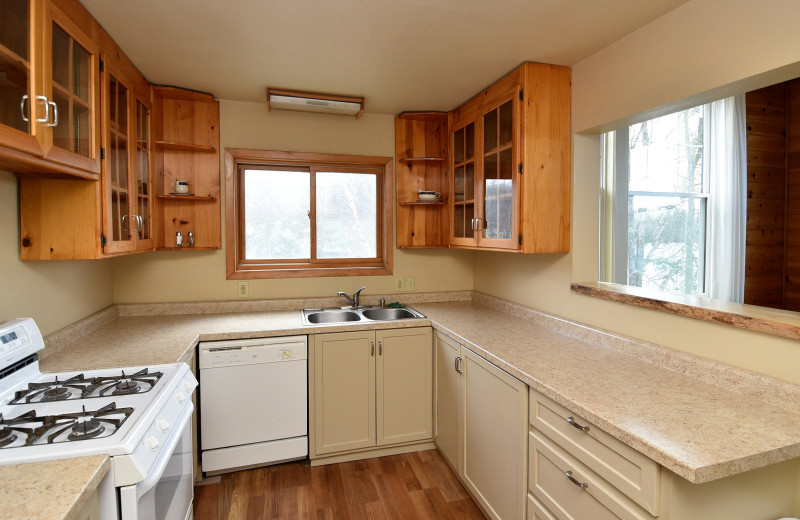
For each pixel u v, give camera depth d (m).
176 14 1.68
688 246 3.08
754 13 1.39
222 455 2.31
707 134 3.08
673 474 1.05
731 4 1.46
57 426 1.14
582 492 1.35
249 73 2.30
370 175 3.13
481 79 2.39
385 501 2.18
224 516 2.05
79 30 1.47
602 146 2.69
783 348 1.31
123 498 1.04
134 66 2.16
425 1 1.60
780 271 3.26
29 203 1.66
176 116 2.65
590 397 1.38
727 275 3.08
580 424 1.34
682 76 1.63
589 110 2.10
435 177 3.16
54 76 1.32
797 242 3.16
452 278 3.31
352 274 3.04
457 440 2.29
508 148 2.27
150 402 1.31
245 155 2.78
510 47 1.99
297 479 2.37
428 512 2.09
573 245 2.22
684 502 1.07
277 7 1.64
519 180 2.16
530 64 2.14
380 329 2.53
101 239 1.69
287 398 2.39
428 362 2.63
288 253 3.00
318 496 2.21
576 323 2.16
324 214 3.05
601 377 1.57
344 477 2.39
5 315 1.57
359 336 2.49
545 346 2.00
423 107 2.91
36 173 1.58
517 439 1.70
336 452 2.50
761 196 3.18
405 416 2.61
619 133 2.72
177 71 2.26
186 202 2.69
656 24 1.74
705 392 1.42
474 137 2.66
